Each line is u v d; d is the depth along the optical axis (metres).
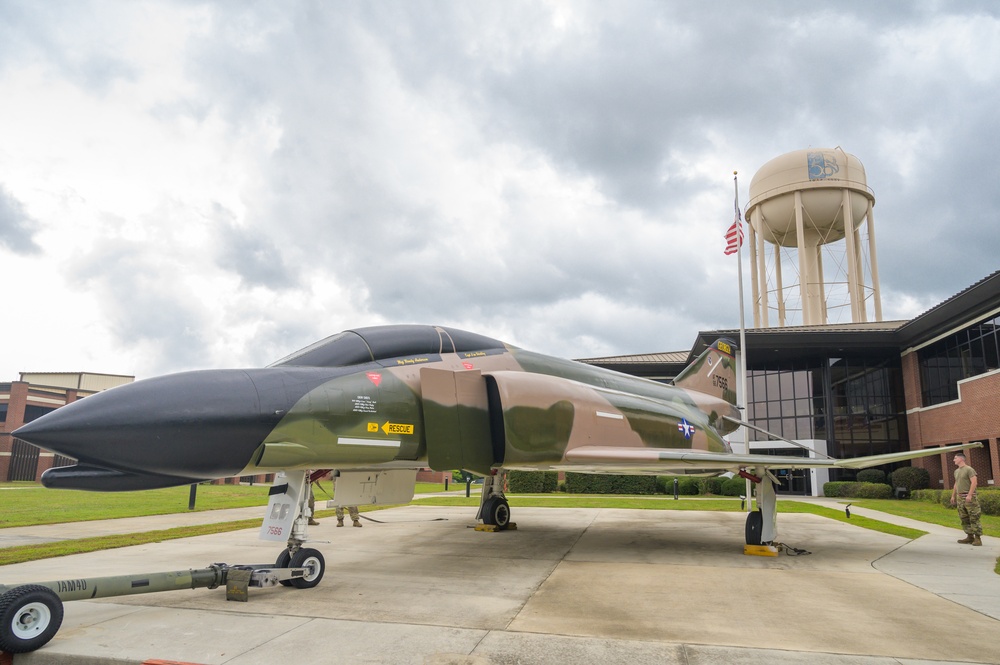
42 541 10.40
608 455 9.60
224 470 6.45
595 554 9.68
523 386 9.23
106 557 8.93
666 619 5.61
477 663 4.31
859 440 32.88
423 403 8.13
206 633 5.02
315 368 7.61
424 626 5.28
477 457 8.67
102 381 53.00
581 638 4.94
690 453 9.86
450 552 9.79
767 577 7.83
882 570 8.45
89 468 5.82
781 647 4.74
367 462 7.67
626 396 11.84
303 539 7.00
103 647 4.62
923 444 29.72
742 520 15.56
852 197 35.94
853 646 4.79
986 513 19.03
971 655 4.59
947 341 27.73
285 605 6.04
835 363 34.00
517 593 6.71
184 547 9.93
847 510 16.56
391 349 8.53
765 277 37.09
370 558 9.16
